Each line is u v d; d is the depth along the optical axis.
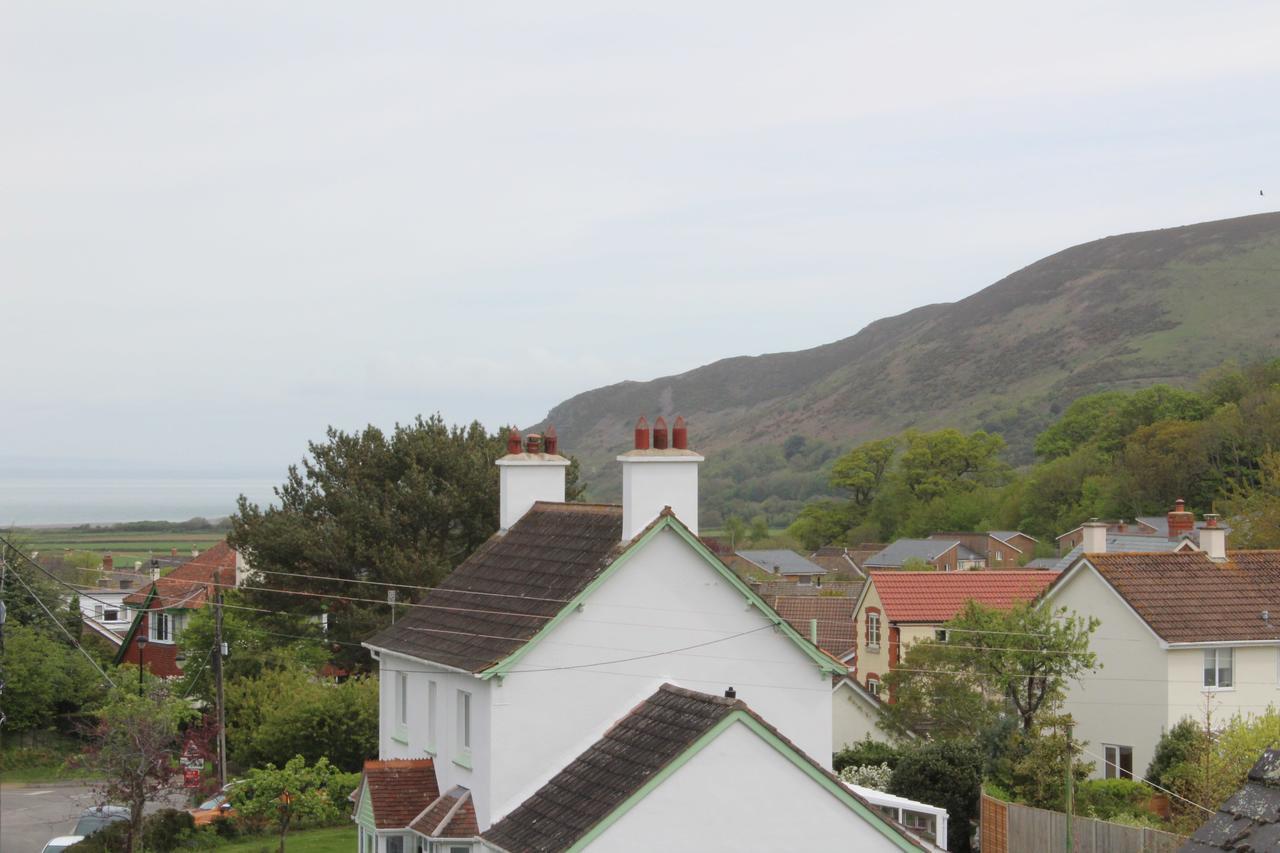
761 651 29.61
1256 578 48.81
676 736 25.12
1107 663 47.78
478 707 28.42
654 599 28.94
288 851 41.38
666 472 29.31
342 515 63.91
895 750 45.31
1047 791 38.59
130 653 74.81
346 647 63.16
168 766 43.16
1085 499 133.88
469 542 65.12
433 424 67.69
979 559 128.75
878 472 174.12
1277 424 116.81
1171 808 39.47
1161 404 144.25
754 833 24.27
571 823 24.62
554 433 36.16
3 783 59.56
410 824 29.33
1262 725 37.44
